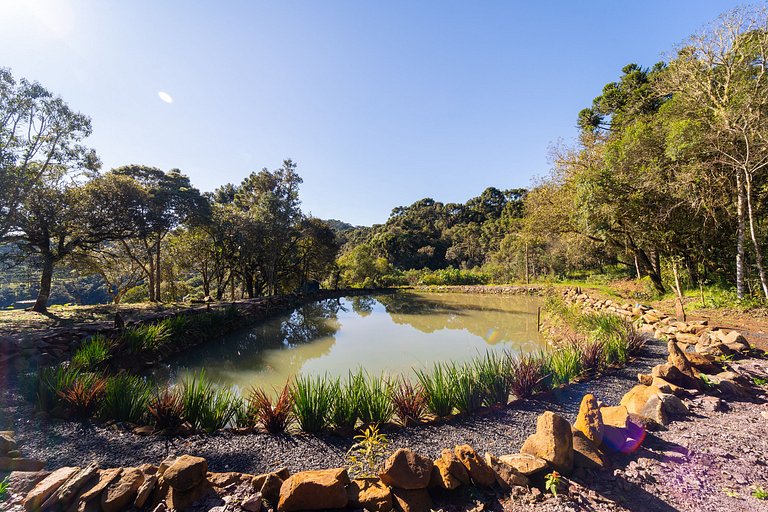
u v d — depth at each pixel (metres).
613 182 12.26
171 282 23.44
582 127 20.80
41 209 11.92
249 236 21.27
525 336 11.86
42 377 4.58
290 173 26.83
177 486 2.26
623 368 5.74
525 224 20.45
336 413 3.81
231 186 32.41
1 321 10.29
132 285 25.50
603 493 2.42
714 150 10.04
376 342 11.26
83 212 13.02
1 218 11.18
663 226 12.02
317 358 9.32
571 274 30.09
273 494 2.34
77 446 3.34
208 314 11.48
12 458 2.86
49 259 13.46
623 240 14.36
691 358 5.23
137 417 4.00
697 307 9.83
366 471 2.84
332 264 31.67
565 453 2.66
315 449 3.32
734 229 11.09
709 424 3.49
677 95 11.62
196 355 9.44
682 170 10.92
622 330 7.07
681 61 11.09
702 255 12.03
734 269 11.23
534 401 4.45
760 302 9.06
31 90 11.88
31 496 2.23
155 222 15.84
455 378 4.35
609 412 3.47
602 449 2.92
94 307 15.06
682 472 2.66
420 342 11.17
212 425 3.79
